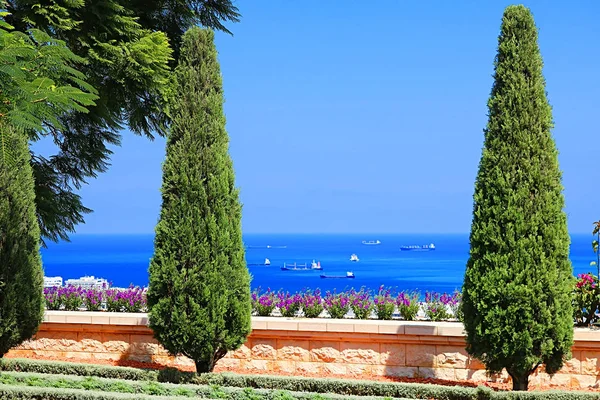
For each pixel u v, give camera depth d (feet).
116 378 28.60
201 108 30.07
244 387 27.50
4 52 16.17
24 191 30.50
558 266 27.07
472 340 27.66
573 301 32.17
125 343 34.32
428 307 34.14
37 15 34.94
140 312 37.83
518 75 27.81
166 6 45.52
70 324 34.71
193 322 28.48
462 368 30.76
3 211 29.48
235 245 29.81
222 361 32.96
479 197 27.94
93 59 37.68
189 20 47.21
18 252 29.76
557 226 27.09
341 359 31.86
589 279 32.78
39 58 17.81
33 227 30.73
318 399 23.79
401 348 31.35
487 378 30.37
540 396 24.90
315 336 32.01
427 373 31.04
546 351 26.40
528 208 26.99
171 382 28.37
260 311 36.09
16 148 30.09
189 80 30.30
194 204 29.30
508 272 26.73
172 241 29.14
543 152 27.48
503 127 27.63
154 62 38.63
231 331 29.43
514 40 28.04
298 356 32.32
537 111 27.66
